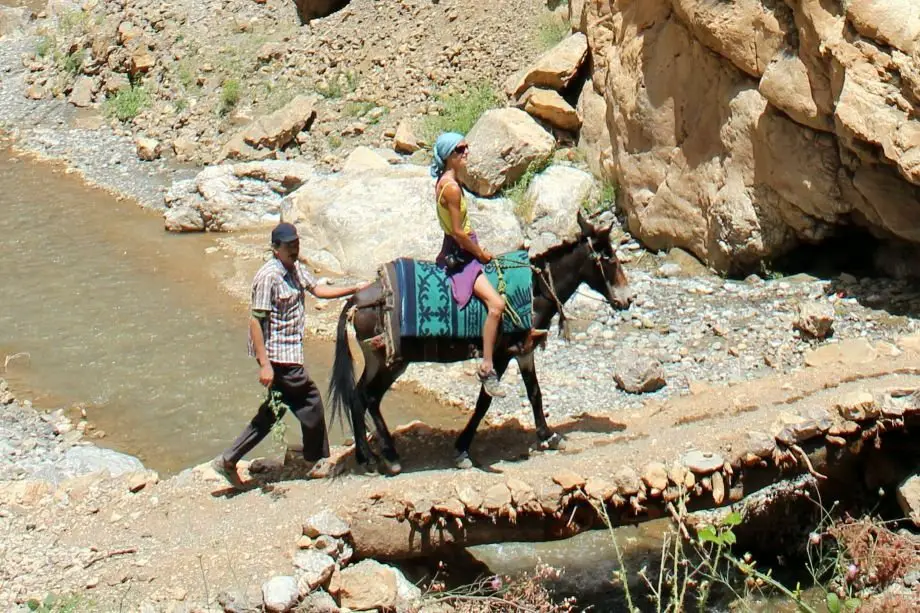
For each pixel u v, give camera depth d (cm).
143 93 1944
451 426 1019
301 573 706
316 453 839
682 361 1085
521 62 1664
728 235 1231
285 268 796
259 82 1867
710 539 648
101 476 847
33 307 1307
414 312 793
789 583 848
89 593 713
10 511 809
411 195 1411
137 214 1619
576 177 1425
